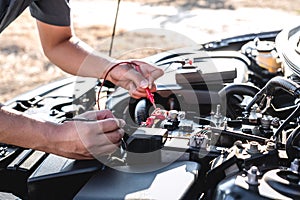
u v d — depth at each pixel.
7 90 5.12
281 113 1.51
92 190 1.14
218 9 7.50
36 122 1.27
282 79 1.37
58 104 1.75
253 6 7.60
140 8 7.50
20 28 6.99
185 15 7.09
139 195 1.11
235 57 2.01
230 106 1.58
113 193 1.12
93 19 6.99
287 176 1.09
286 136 1.38
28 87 5.20
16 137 1.25
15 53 6.16
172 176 1.17
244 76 1.85
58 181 1.24
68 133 1.24
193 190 1.18
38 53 6.17
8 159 1.45
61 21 1.60
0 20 1.35
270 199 1.05
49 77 5.49
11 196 1.40
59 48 1.62
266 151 1.24
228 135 1.35
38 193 1.25
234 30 6.24
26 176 1.39
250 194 1.07
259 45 2.10
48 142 1.25
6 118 1.25
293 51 1.72
